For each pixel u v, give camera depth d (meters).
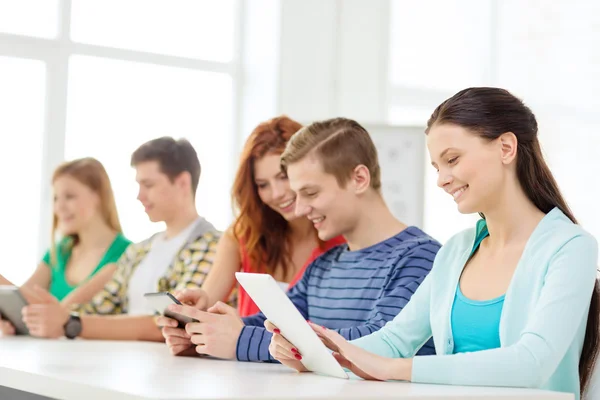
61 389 1.74
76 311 3.71
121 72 6.12
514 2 6.51
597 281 1.98
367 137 2.59
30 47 5.81
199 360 2.34
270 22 6.44
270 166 2.97
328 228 2.57
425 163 5.93
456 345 2.04
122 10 6.15
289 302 1.82
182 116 6.34
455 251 2.16
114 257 3.97
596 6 6.20
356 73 6.48
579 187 6.21
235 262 3.17
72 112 5.94
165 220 3.60
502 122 1.97
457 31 6.69
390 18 6.58
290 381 1.78
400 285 2.40
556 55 6.34
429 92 6.68
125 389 1.53
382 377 1.83
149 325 3.26
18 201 5.75
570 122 6.27
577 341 1.95
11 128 5.75
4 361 2.17
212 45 6.49
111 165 6.05
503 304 1.95
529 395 1.60
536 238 1.95
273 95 6.38
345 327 2.53
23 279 5.73
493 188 1.98
